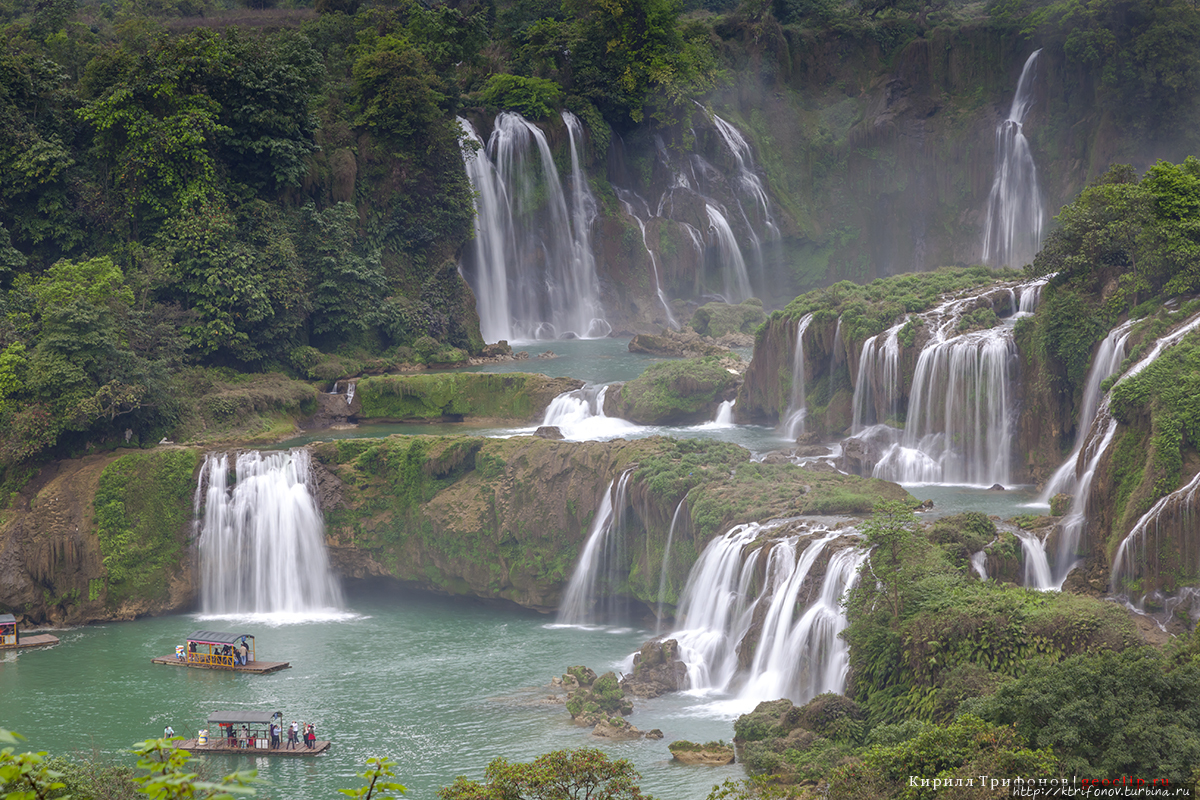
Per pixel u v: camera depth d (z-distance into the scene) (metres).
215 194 90.31
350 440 75.69
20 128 89.25
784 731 45.94
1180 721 35.34
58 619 70.75
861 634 47.66
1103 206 69.81
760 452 73.94
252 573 73.81
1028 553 53.72
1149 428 52.28
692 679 55.62
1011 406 69.31
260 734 51.28
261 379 89.00
